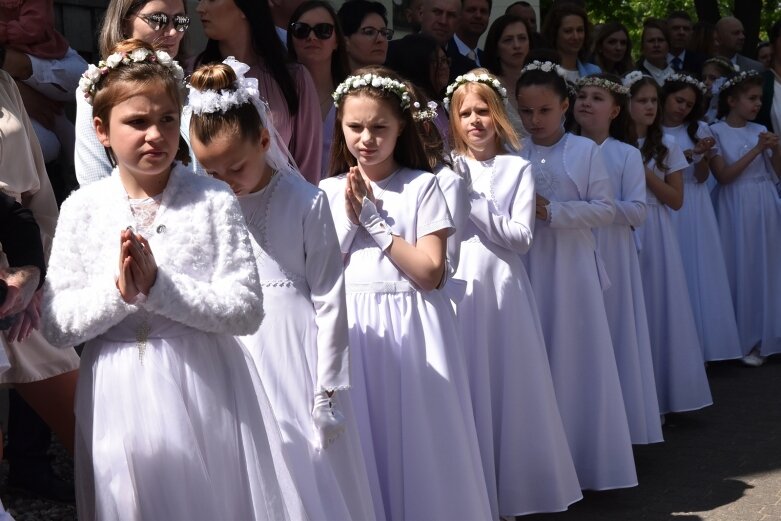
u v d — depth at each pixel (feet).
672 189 26.78
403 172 16.89
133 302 11.90
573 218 20.79
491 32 27.17
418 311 16.57
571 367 21.03
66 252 12.34
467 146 19.66
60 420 16.87
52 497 19.48
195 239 12.28
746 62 39.91
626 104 24.59
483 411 18.76
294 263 14.28
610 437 20.88
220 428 12.25
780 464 22.41
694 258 30.86
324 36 20.68
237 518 12.35
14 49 19.81
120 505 12.05
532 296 19.63
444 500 16.25
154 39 16.19
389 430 16.40
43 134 20.33
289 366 14.08
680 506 20.20
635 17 80.33
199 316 11.91
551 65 21.42
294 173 14.69
